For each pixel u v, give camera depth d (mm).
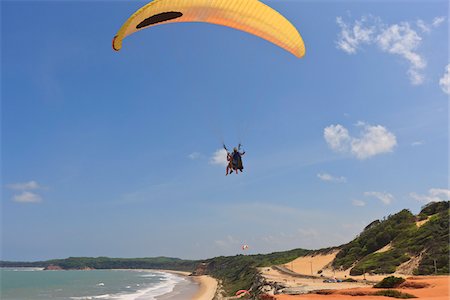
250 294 72062
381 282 44656
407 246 77438
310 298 40844
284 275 88438
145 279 183000
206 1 17891
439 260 62188
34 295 97500
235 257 195375
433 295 35906
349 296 40312
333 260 102688
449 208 84688
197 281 157250
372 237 97250
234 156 18672
